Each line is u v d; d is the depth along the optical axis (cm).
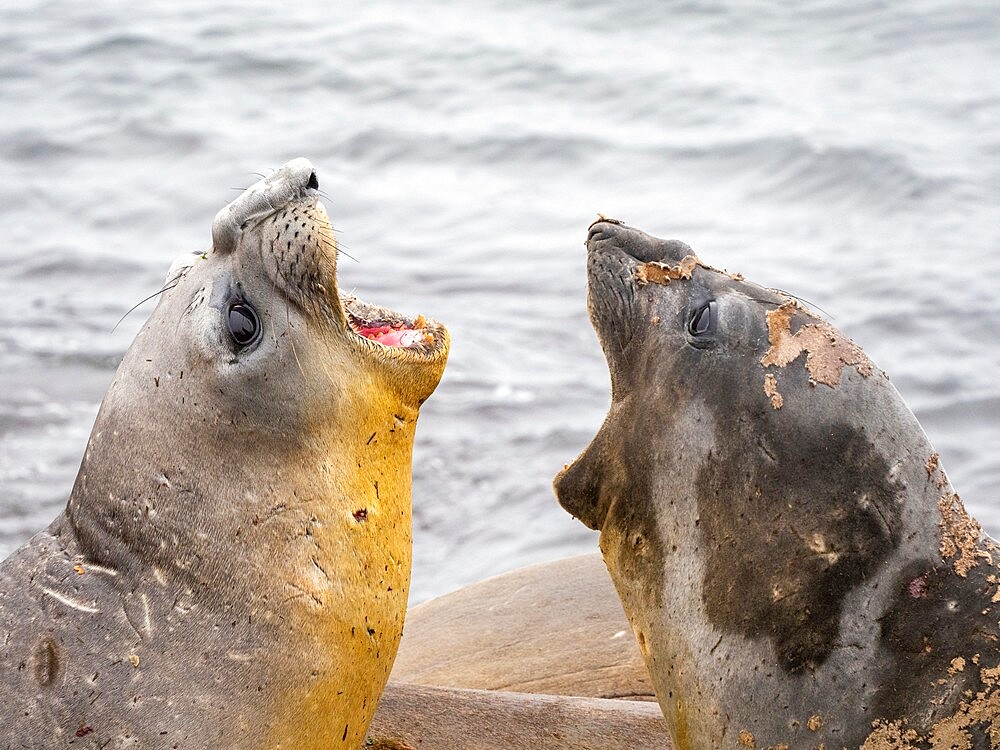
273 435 2406
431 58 10419
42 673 2320
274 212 2453
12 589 2403
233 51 10588
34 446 5122
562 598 3619
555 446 5153
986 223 7219
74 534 2442
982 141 8419
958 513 2436
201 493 2389
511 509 4794
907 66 10019
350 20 11500
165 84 9894
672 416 2572
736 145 8462
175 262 2641
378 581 2478
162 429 2406
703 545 2512
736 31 11044
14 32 11169
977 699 2300
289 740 2403
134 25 11325
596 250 2781
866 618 2369
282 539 2397
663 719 2914
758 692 2433
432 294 6500
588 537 4616
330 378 2438
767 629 2427
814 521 2411
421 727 2903
